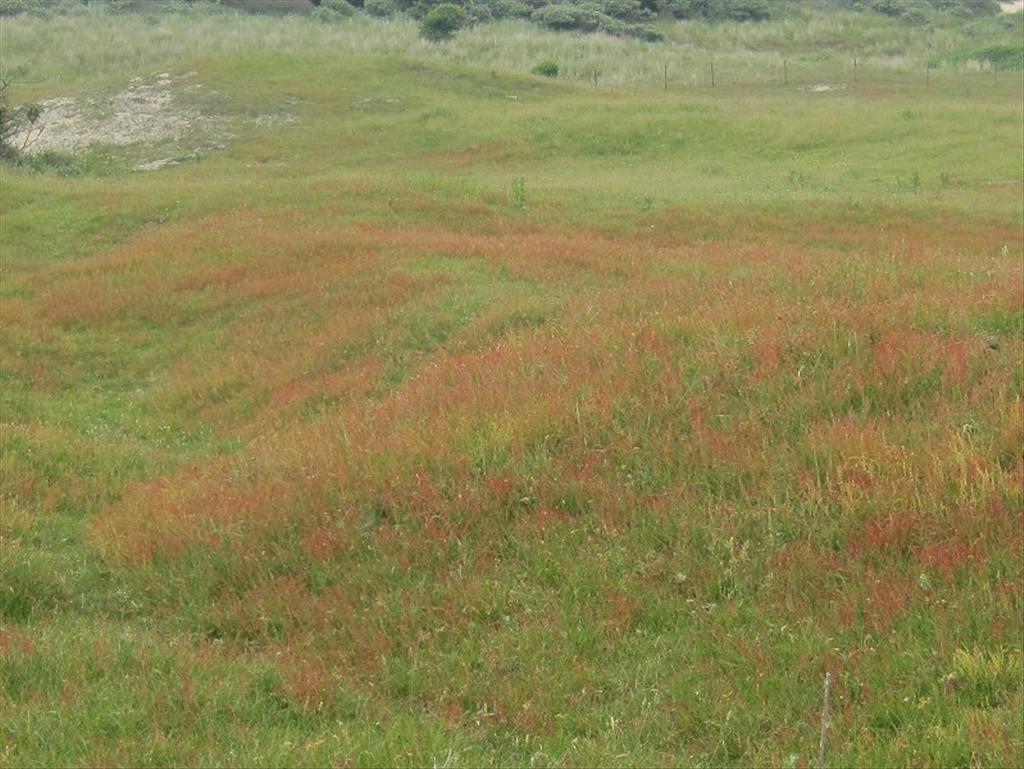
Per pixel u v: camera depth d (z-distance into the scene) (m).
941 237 24.19
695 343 10.94
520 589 7.54
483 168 37.84
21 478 11.35
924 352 9.70
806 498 7.94
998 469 7.77
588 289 17.59
